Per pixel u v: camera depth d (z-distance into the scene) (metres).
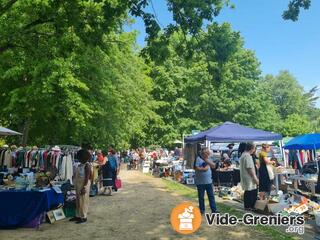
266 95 62.69
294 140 14.63
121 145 33.50
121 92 26.22
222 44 11.98
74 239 8.20
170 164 26.92
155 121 46.88
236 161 19.11
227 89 52.69
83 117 21.31
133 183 21.16
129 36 24.19
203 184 10.48
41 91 19.30
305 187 13.30
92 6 11.55
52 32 14.34
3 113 22.19
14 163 15.58
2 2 12.31
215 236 8.34
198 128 50.09
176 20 11.04
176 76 48.28
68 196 10.99
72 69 20.48
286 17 11.48
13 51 17.47
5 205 9.40
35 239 8.26
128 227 9.32
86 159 10.29
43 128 25.41
